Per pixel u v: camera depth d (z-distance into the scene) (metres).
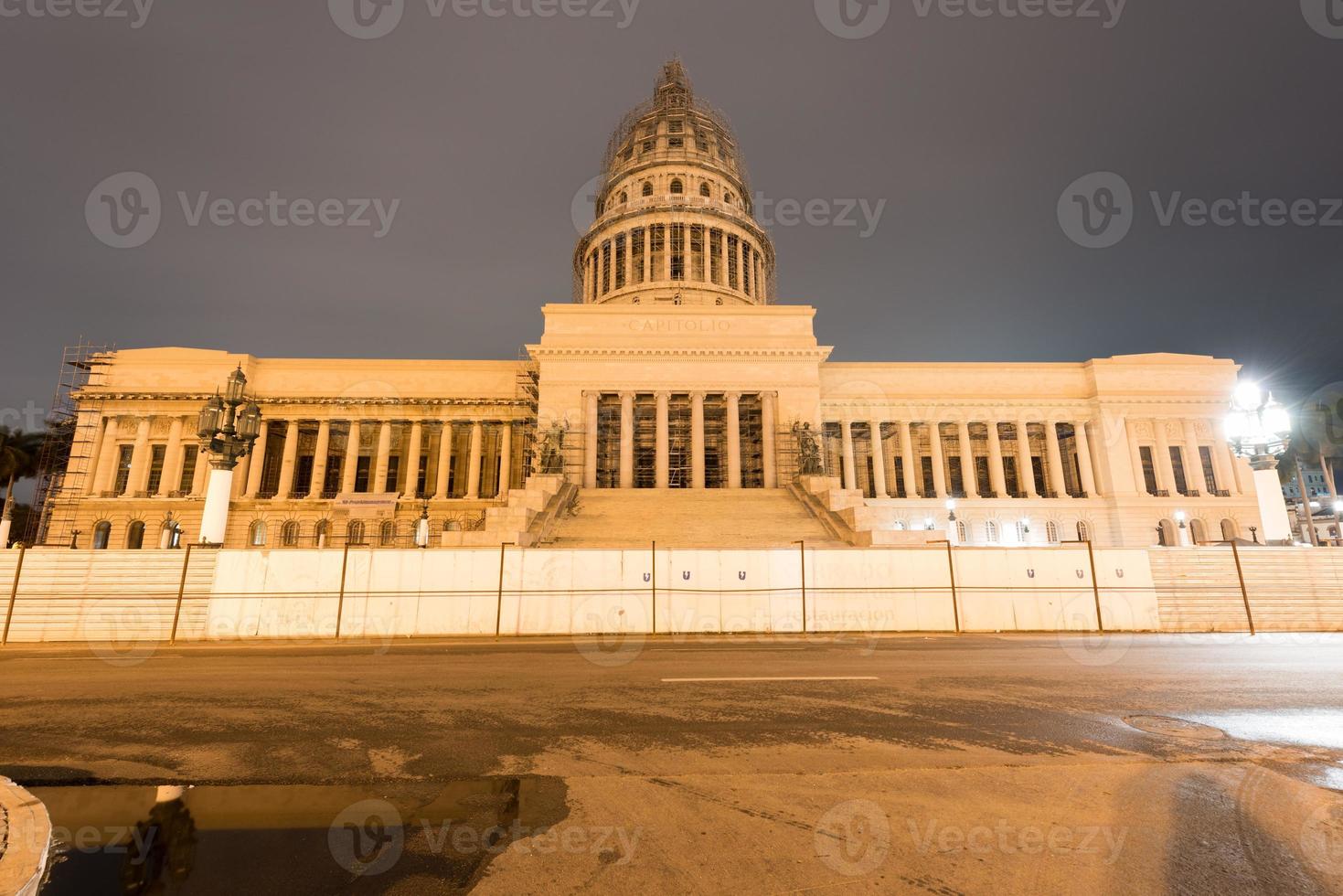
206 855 5.12
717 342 54.03
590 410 52.31
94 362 56.34
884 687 11.69
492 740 8.36
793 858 5.04
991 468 57.91
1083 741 8.09
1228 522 55.28
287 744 8.18
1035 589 21.84
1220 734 8.39
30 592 20.11
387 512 53.81
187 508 52.50
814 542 32.31
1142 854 5.05
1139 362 58.81
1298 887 4.54
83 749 8.01
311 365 58.78
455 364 59.75
